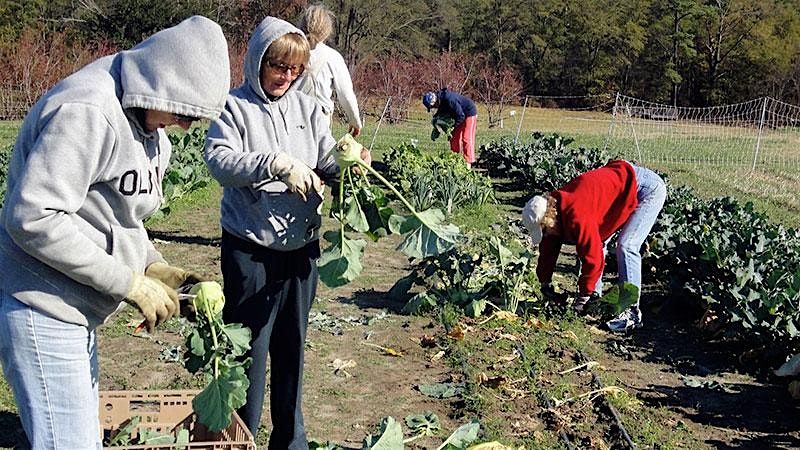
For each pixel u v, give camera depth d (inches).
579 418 256.2
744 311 314.0
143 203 140.7
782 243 426.0
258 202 182.9
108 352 287.3
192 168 594.2
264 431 232.2
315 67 329.1
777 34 2723.9
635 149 1223.5
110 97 130.1
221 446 172.9
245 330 162.1
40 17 1897.1
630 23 2795.3
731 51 2755.9
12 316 133.1
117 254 139.3
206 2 2031.3
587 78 2842.0
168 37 132.1
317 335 319.3
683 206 528.7
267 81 184.1
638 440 242.2
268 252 185.3
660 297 394.6
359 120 356.5
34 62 1446.9
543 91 2859.3
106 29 1921.8
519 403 264.7
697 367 308.8
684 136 1524.4
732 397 284.0
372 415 251.9
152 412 201.8
